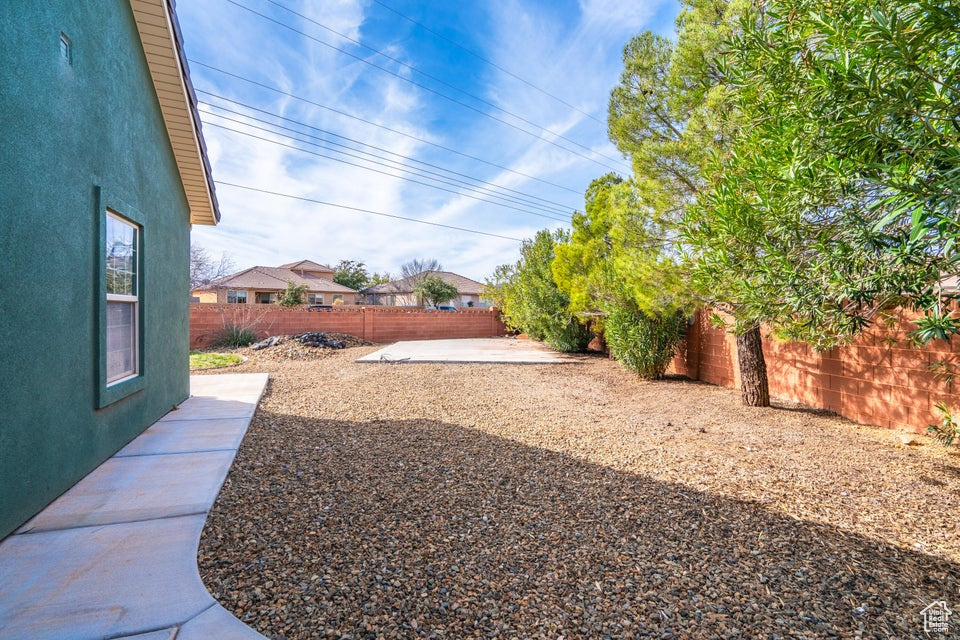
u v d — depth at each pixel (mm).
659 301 5859
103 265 3695
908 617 1908
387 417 5586
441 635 1815
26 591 2057
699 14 5246
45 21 2918
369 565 2307
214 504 3010
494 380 8586
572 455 4098
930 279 2529
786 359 6484
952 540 2555
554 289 12977
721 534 2635
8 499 2564
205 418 5289
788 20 2410
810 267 2791
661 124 5777
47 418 2961
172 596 2031
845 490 3258
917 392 4723
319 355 12500
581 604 2018
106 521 2744
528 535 2639
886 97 1978
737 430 4945
